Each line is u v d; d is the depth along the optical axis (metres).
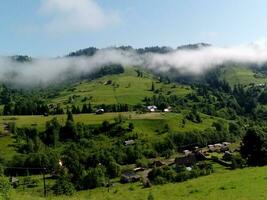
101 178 146.75
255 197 44.28
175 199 49.66
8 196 38.53
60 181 122.56
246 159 112.69
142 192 61.12
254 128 100.50
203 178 61.38
